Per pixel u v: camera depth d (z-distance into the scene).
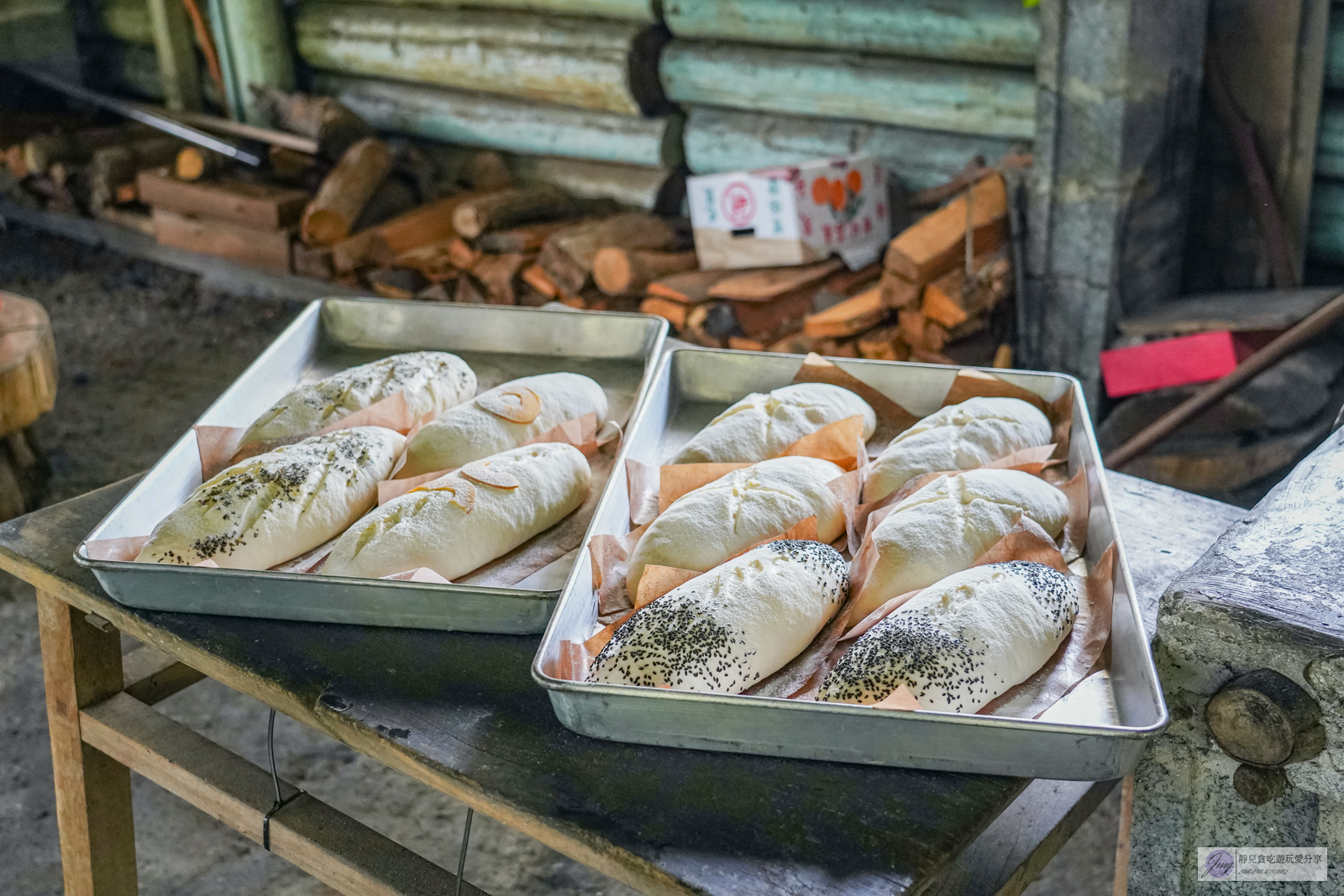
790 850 1.07
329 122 5.24
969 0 3.57
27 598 3.32
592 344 2.11
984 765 1.12
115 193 6.07
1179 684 1.22
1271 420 3.03
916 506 1.54
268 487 1.56
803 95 4.09
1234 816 1.26
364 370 1.92
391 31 5.14
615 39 4.39
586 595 1.36
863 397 1.92
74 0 6.59
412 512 1.53
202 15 5.86
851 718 1.10
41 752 2.74
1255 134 3.32
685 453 1.73
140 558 1.45
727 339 3.78
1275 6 3.17
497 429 1.77
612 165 4.82
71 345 5.12
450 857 2.46
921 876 1.04
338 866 1.55
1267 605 1.16
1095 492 1.53
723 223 3.88
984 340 3.52
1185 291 3.69
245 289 5.48
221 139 5.87
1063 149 3.27
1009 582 1.34
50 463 4.10
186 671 1.97
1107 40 3.06
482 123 5.04
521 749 1.20
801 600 1.35
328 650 1.35
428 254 4.82
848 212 3.82
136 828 2.54
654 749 1.19
